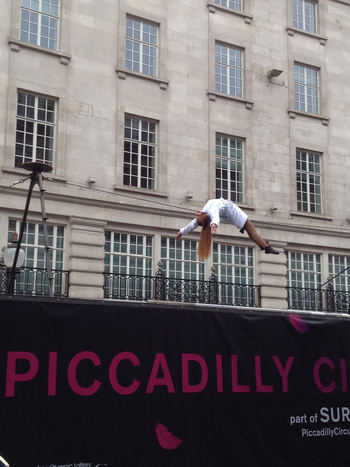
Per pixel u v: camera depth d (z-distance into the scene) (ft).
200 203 75.61
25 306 17.92
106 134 70.38
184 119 76.54
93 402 18.34
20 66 66.13
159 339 20.15
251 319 22.56
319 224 84.43
